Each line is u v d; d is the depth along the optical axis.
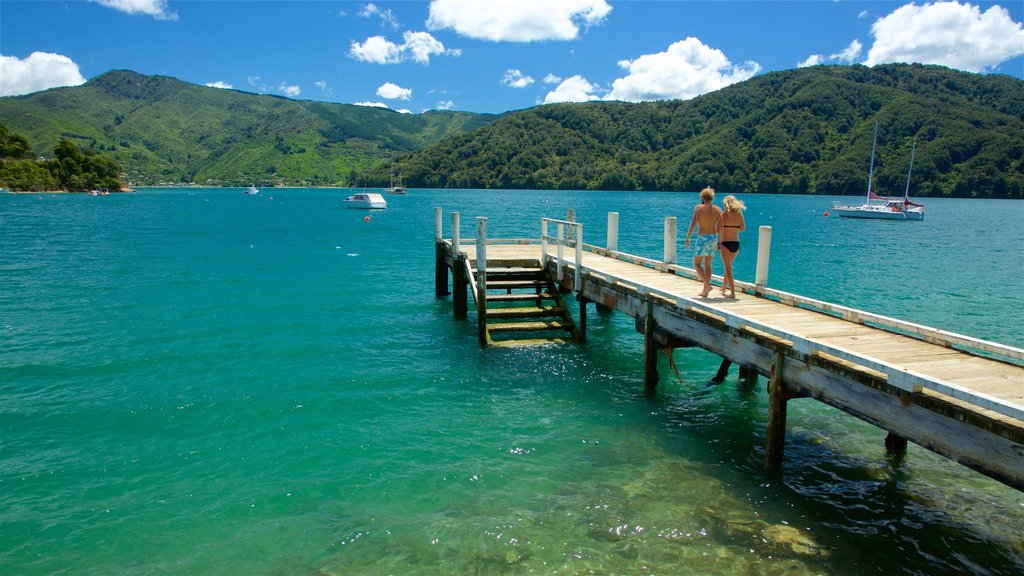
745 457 8.73
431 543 6.65
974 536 6.77
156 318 17.31
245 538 6.81
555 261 15.74
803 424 9.93
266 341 14.91
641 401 11.02
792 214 78.69
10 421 9.94
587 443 9.19
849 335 8.42
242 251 35.16
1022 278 26.11
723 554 6.41
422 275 26.39
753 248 37.72
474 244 20.30
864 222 63.50
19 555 6.50
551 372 12.66
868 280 25.34
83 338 15.03
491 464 8.51
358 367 12.88
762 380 12.33
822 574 6.08
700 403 10.95
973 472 8.27
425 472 8.28
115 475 8.23
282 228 53.59
